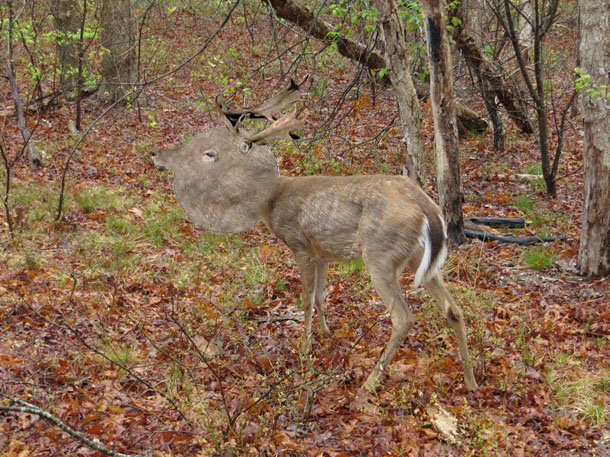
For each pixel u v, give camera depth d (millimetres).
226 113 5277
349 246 5348
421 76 10617
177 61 17516
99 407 4797
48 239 8422
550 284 7406
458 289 6973
